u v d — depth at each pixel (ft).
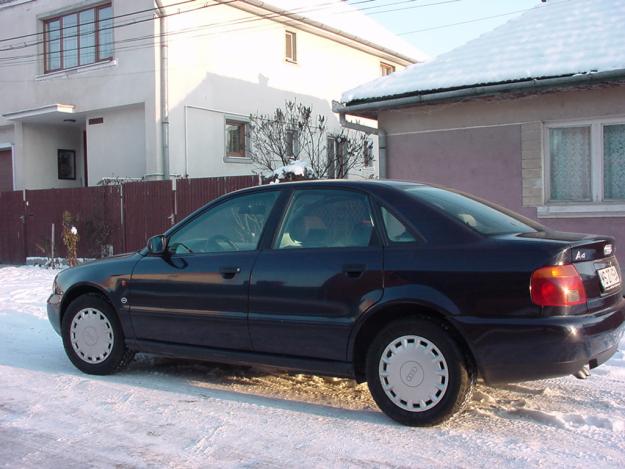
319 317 15.66
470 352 14.43
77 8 60.23
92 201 50.80
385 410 15.11
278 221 17.04
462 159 33.14
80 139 70.18
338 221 16.26
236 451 13.85
